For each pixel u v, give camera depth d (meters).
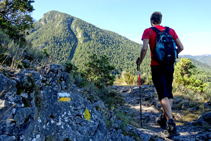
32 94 1.89
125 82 21.25
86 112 2.90
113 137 3.13
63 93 2.59
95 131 2.73
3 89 1.58
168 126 1.89
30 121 1.70
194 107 6.36
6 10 9.11
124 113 6.36
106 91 9.23
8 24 7.49
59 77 2.70
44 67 2.64
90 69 9.34
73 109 2.63
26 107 1.69
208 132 4.17
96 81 8.86
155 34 1.95
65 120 2.36
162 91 1.91
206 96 7.34
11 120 1.47
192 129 4.64
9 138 1.38
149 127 5.03
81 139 2.36
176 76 13.21
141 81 19.59
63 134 2.17
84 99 3.24
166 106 1.89
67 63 6.83
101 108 3.79
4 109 1.45
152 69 2.00
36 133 1.77
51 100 2.29
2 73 1.71
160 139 3.80
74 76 6.50
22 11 9.41
